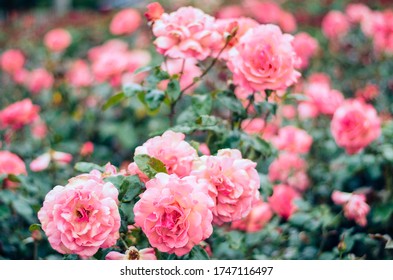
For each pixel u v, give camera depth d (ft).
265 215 4.23
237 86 3.86
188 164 3.15
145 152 3.18
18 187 4.27
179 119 3.78
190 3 9.94
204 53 3.52
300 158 5.24
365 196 4.24
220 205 3.12
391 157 4.26
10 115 5.00
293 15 9.91
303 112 5.36
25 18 15.11
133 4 14.21
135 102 5.91
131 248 3.16
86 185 3.02
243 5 9.05
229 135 3.68
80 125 6.33
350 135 4.33
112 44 7.75
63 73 6.99
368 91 6.18
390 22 6.47
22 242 4.25
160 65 3.78
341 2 10.39
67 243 2.96
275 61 3.56
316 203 4.92
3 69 7.99
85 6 27.68
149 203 2.97
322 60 7.88
